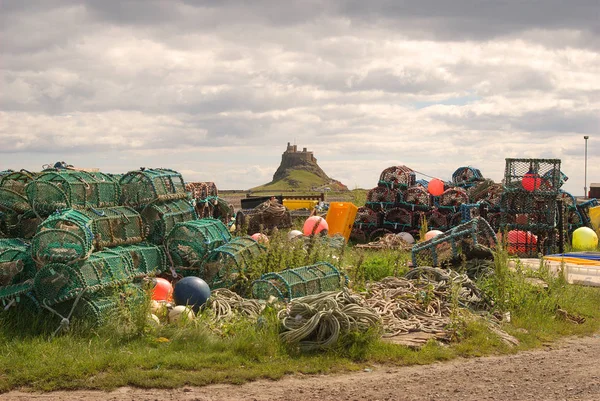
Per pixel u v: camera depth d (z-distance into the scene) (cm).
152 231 1331
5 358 853
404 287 1285
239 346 920
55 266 976
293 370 862
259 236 1770
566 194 2511
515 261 1462
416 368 897
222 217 2450
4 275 1001
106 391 773
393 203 2503
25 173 1249
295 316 991
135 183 1345
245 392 778
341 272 1312
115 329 965
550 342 1077
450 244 1492
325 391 785
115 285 1026
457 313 1107
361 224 2533
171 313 1035
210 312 1065
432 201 2473
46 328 961
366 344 948
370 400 755
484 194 2481
